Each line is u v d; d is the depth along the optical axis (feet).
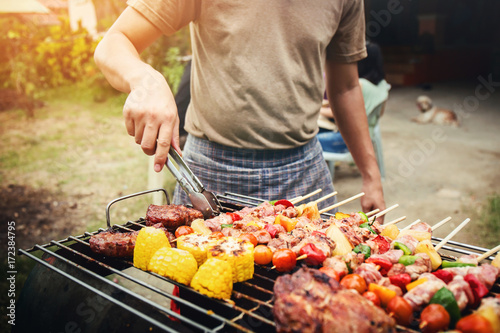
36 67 38.60
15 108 37.47
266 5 7.13
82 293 5.36
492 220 16.24
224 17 7.25
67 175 22.86
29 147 28.07
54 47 38.52
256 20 7.16
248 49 7.28
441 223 6.58
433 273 4.97
